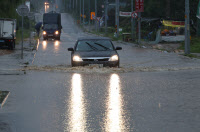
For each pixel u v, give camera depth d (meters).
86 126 11.47
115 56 27.39
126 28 120.62
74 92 17.88
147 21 86.75
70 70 26.95
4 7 60.72
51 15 84.94
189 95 16.94
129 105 14.70
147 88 19.05
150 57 40.62
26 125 11.62
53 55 42.47
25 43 64.56
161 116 12.77
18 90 18.52
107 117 12.66
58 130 11.04
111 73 25.62
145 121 12.07
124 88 19.06
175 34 76.00
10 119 12.41
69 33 132.75
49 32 82.94
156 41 72.12
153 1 124.38
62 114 13.13
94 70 26.45
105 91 18.16
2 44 49.91
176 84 20.44
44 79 22.58
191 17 99.25
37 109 13.99
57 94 17.33
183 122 11.93
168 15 115.56
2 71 26.59
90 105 14.73
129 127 11.34
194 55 42.53
